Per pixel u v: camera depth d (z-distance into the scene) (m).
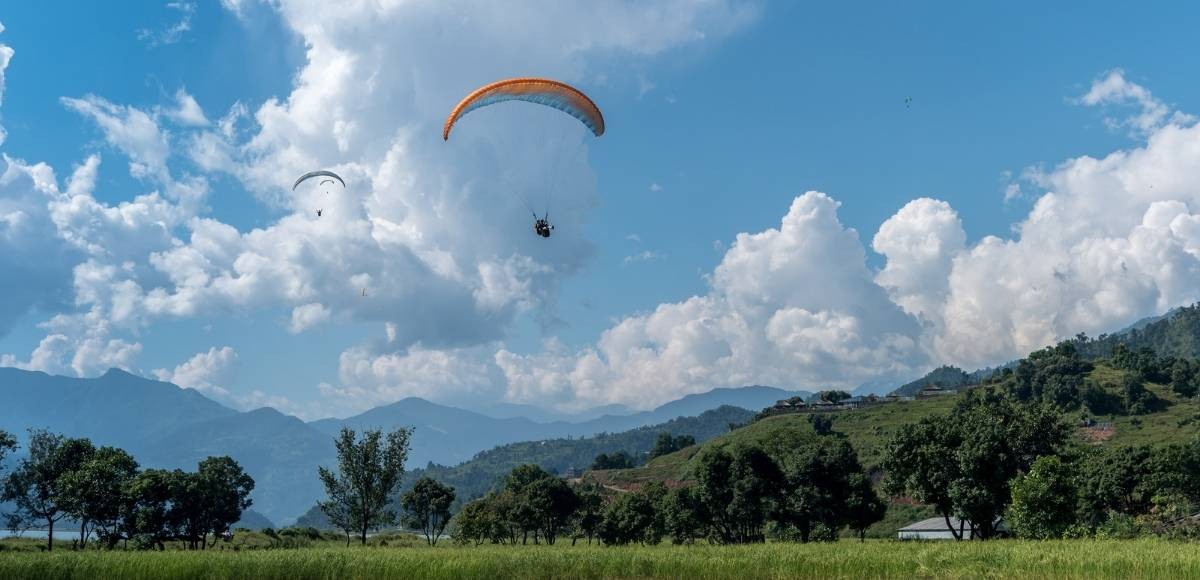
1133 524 66.81
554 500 111.81
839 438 188.62
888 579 34.50
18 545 81.38
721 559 39.44
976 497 69.44
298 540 100.00
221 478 93.50
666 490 123.06
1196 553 39.22
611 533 99.19
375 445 80.75
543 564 38.53
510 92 51.88
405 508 116.00
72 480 79.25
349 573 36.00
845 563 37.59
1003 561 38.22
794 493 88.25
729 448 179.38
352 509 79.50
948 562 38.28
